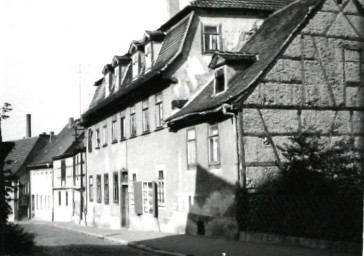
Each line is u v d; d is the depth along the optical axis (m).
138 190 26.78
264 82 18.33
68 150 52.19
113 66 32.78
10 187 15.55
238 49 23.47
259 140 18.02
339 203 13.22
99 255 15.06
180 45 22.86
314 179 15.07
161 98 23.91
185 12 23.73
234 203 17.77
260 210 16.45
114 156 31.45
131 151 28.34
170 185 23.12
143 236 21.48
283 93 18.55
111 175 32.03
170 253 14.89
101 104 32.09
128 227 29.66
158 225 24.55
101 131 34.59
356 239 12.70
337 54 19.52
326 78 19.23
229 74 19.69
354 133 19.42
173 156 22.77
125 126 29.45
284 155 16.50
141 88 25.72
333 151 15.84
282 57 18.69
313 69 19.08
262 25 23.22
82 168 45.72
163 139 23.83
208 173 19.64
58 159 56.44
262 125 18.12
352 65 19.70
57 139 63.53
